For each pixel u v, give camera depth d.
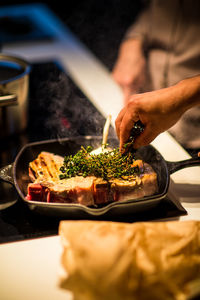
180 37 1.32
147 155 0.83
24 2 2.12
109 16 2.10
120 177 0.75
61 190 0.71
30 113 1.12
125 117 0.75
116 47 1.83
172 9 1.31
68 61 1.50
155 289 0.56
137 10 2.21
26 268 0.63
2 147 0.97
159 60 1.38
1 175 0.75
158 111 0.72
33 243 0.68
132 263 0.57
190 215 0.74
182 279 0.57
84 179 0.74
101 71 1.42
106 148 0.84
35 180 0.76
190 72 1.33
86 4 2.14
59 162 0.80
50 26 1.89
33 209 0.69
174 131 1.11
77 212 0.68
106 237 0.59
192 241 0.60
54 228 0.70
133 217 0.72
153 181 0.75
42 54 1.55
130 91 1.26
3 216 0.73
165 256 0.58
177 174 0.87
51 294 0.60
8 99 0.93
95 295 0.55
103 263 0.56
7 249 0.66
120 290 0.55
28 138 1.01
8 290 0.60
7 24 1.84
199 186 0.83
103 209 0.66
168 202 0.76
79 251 0.58
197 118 1.16
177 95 0.72
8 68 1.05
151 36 1.41
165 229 0.62
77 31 1.91
